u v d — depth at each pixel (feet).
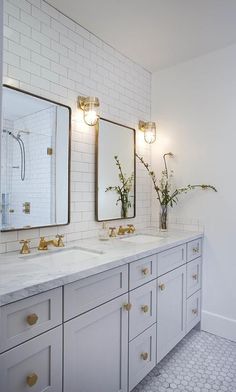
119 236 7.16
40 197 5.61
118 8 5.93
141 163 8.68
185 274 7.04
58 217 5.96
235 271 7.38
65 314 3.78
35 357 3.41
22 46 5.28
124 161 7.88
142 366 5.43
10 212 5.11
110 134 7.38
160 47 7.53
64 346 3.77
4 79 4.97
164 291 6.14
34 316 3.32
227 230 7.52
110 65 7.43
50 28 5.83
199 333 7.77
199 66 8.04
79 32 6.51
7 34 5.02
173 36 7.00
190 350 6.89
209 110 7.86
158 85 8.93
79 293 4.00
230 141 7.48
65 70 6.15
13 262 4.42
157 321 5.89
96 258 4.76
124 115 7.93
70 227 6.29
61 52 6.07
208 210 7.86
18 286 3.26
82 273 3.98
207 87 7.89
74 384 3.93
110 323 4.63
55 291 3.64
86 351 4.15
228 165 7.51
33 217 5.49
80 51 6.53
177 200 8.45
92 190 6.85
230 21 6.35
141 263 5.35
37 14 5.57
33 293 3.32
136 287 5.22
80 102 6.46
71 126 6.25
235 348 6.98
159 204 8.87
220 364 6.31
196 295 7.63
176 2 5.74
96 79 6.98
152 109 9.04
